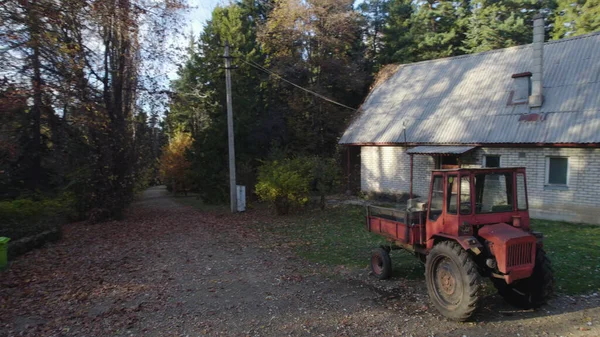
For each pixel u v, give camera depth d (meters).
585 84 13.45
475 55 18.88
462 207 5.66
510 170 5.89
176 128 33.41
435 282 5.86
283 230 13.18
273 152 20.39
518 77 14.62
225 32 27.30
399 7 34.66
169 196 32.25
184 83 25.77
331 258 9.30
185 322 5.71
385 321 5.52
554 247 9.30
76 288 7.38
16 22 9.62
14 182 17.08
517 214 5.88
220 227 14.30
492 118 14.98
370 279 7.57
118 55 16.19
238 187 18.48
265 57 30.16
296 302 6.41
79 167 16.44
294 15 26.75
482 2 28.92
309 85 27.45
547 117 13.41
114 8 12.18
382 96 21.44
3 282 7.76
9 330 5.56
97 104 13.80
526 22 28.50
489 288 6.74
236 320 5.73
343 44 27.48
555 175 13.12
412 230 6.70
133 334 5.35
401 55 31.98
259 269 8.52
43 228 12.32
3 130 11.71
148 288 7.35
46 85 11.02
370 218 8.14
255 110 25.50
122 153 16.77
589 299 6.09
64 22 11.21
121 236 12.84
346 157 24.09
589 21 24.50
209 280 7.79
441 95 18.14
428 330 5.19
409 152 15.99
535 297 5.63
